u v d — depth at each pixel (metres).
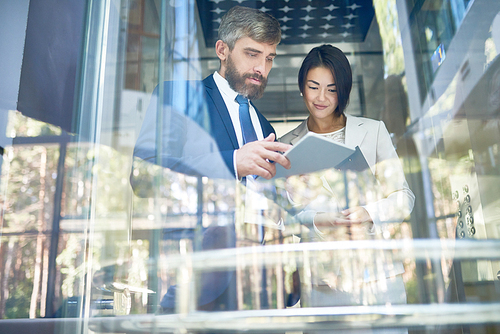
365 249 1.46
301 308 1.37
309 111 1.71
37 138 1.55
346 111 1.71
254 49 1.77
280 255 1.46
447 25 1.73
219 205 1.52
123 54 1.70
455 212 1.50
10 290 1.39
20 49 1.61
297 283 1.41
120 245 1.47
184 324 1.35
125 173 1.55
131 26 1.74
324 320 1.33
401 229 1.50
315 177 1.57
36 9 1.67
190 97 1.68
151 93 1.67
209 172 1.54
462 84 1.65
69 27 1.68
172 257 1.45
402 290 1.40
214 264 1.44
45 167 1.53
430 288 1.40
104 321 1.37
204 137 1.61
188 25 1.80
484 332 1.31
